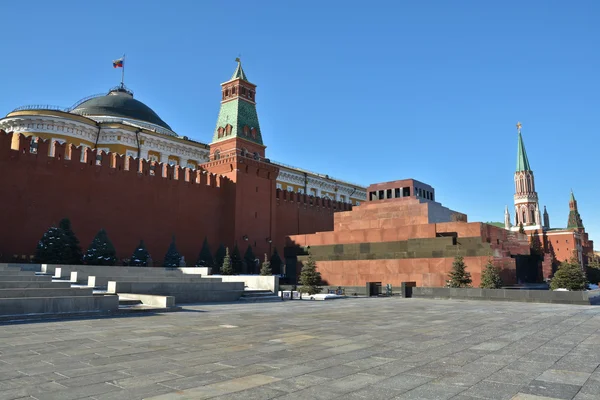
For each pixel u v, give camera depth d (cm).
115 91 6638
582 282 2889
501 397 595
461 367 767
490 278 2839
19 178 3512
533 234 9888
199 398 582
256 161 5119
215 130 5259
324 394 604
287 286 3538
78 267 2734
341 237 3950
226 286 2361
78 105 6203
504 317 1576
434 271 3397
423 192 4222
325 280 3919
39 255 3184
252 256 4666
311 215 5938
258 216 5075
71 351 880
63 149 3791
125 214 4084
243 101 5256
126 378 678
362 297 2944
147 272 3078
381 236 3719
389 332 1177
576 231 9644
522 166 10831
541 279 4444
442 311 1814
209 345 959
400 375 708
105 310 1514
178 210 4478
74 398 577
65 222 3391
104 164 4016
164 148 5491
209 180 4794
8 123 4644
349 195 8119
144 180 4269
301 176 7131
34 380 662
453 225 3397
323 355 862
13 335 1062
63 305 1421
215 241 4769
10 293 1475
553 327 1297
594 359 837
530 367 769
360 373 720
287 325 1309
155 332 1137
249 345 963
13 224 3441
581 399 588
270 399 581
